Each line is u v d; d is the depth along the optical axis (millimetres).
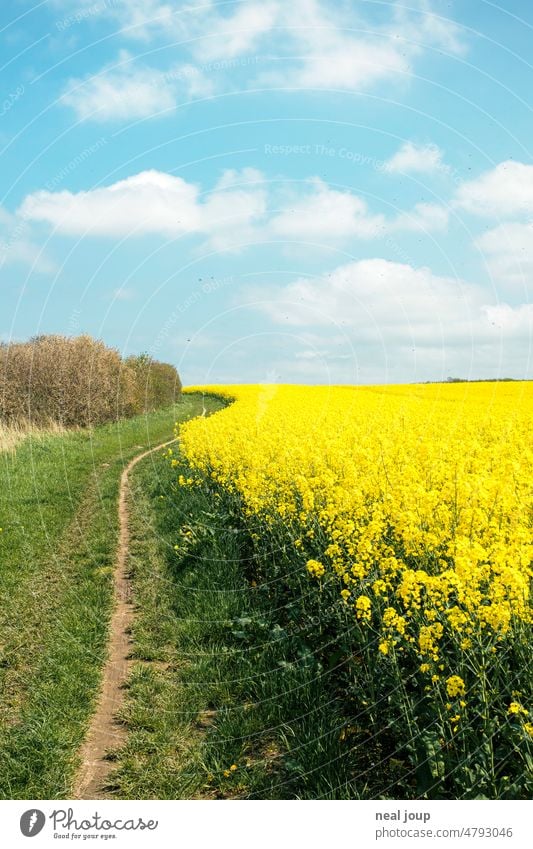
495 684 4262
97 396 28562
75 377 28047
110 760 5094
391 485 8078
